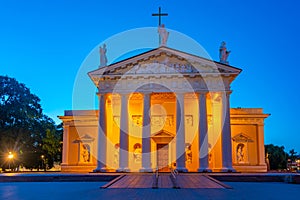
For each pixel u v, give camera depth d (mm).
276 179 38750
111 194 24500
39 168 82188
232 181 39250
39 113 74688
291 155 157500
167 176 38438
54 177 40125
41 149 77188
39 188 30469
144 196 23094
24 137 70312
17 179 40031
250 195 24047
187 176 38406
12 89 70250
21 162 73375
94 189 28922
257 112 59656
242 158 57719
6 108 67562
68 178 40031
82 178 40031
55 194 24938
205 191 26969
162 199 21312
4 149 68312
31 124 71562
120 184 31828
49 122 78500
